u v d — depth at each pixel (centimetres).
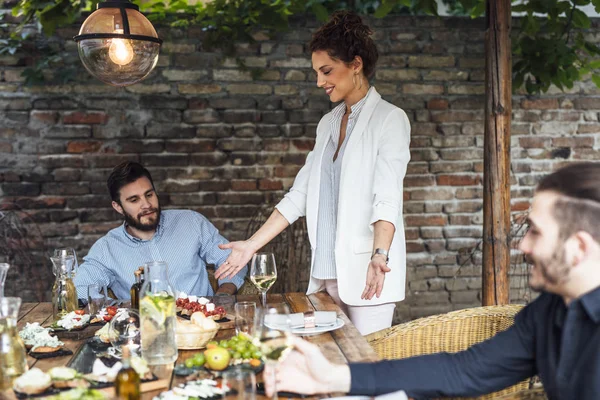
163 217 287
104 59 212
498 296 299
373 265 222
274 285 387
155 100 395
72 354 177
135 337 174
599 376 125
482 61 413
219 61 397
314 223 250
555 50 388
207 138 400
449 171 416
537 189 129
